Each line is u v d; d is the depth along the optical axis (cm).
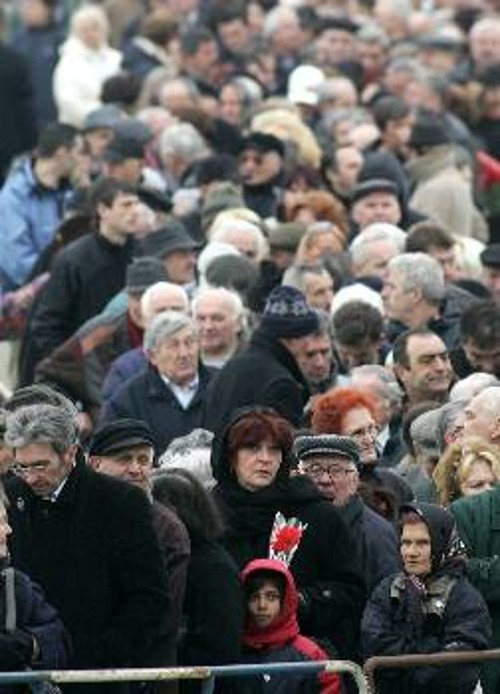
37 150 3800
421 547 2453
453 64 4966
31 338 3434
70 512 2372
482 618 2452
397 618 2450
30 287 3584
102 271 3428
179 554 2416
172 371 2973
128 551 2372
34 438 2353
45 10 5066
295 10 4994
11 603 2317
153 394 2978
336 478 2556
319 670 2372
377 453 2748
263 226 3512
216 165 3828
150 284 3194
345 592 2500
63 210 3788
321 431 2672
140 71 4784
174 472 2462
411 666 2398
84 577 2367
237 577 2436
